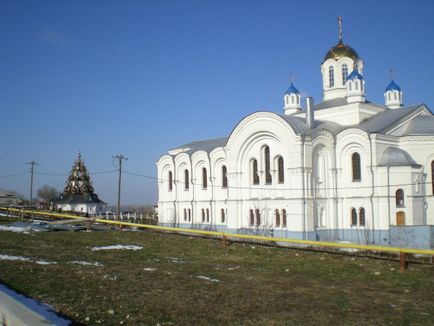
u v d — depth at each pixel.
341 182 48.00
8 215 81.31
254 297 19.28
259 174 51.50
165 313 15.86
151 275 23.78
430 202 45.19
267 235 48.91
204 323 14.96
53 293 17.98
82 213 94.31
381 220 44.50
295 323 15.48
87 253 33.50
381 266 29.55
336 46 61.75
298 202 45.97
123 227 63.38
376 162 45.25
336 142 48.47
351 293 21.47
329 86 61.78
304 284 23.39
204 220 62.00
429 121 49.59
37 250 33.62
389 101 60.53
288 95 64.50
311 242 36.03
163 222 68.81
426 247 35.59
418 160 46.28
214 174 60.03
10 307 12.52
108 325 14.10
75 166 128.62
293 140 46.72
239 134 53.03
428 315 17.59
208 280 23.22
